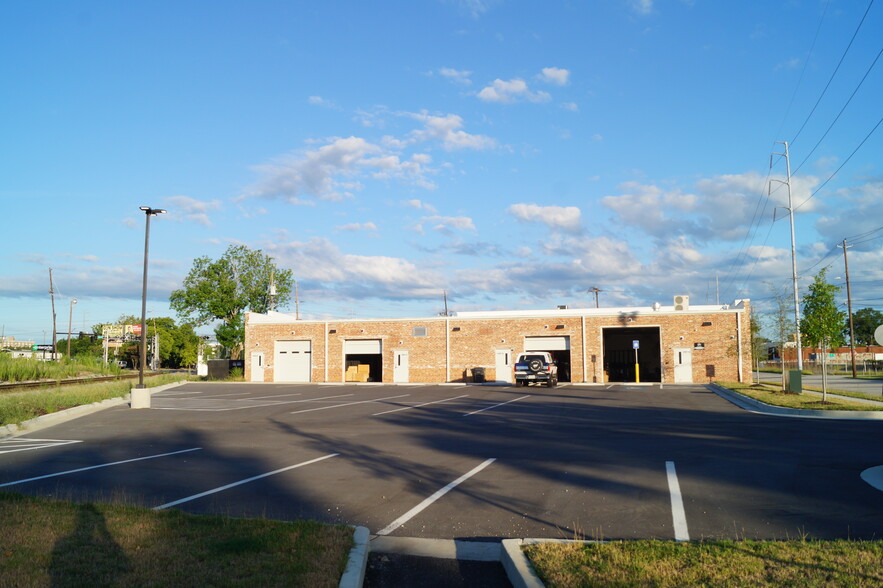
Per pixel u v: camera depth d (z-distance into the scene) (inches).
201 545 249.0
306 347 2000.5
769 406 866.1
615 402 1047.6
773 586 203.6
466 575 242.4
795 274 1491.1
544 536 284.5
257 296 2807.6
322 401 1134.4
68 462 482.6
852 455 474.0
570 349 1748.3
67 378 1601.9
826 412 776.9
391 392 1402.6
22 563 226.4
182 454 520.7
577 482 393.7
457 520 311.4
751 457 470.3
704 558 232.5
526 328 1788.9
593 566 226.7
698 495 353.1
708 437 586.9
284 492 372.2
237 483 398.0
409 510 330.6
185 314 2728.8
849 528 285.1
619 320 1715.1
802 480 387.2
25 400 878.4
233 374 2207.2
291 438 619.2
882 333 879.1
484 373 1798.7
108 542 252.2
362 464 466.3
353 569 230.4
